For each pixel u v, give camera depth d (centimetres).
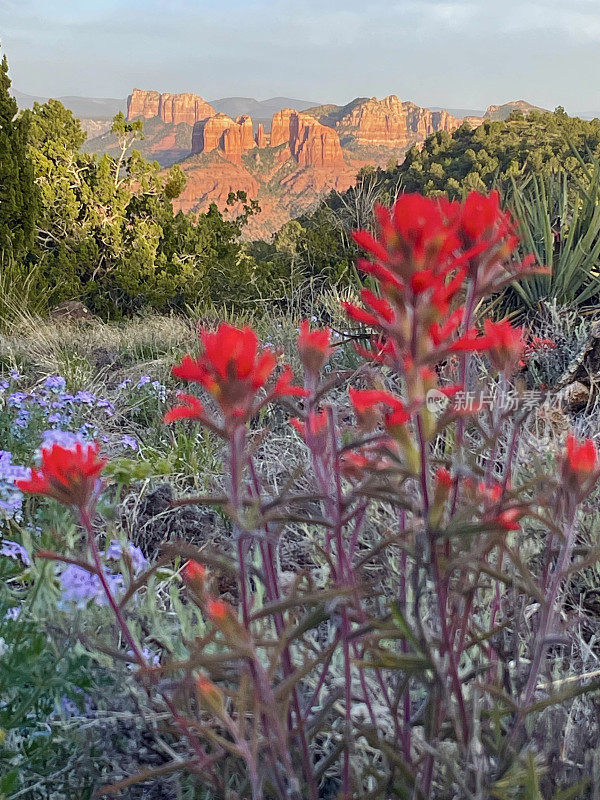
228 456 108
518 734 126
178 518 307
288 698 113
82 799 152
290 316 753
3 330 763
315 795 124
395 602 110
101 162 1209
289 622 129
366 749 145
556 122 5800
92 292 1146
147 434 471
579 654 184
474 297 114
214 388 101
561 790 131
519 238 113
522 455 247
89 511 123
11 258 924
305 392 105
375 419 130
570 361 433
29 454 365
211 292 1158
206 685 108
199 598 115
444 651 118
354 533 142
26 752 156
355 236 95
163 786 153
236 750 109
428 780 123
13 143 989
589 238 571
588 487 118
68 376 560
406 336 96
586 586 225
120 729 157
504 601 166
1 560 212
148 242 1191
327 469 127
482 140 5344
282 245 1305
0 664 156
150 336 730
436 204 102
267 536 107
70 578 181
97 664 165
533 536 198
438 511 105
